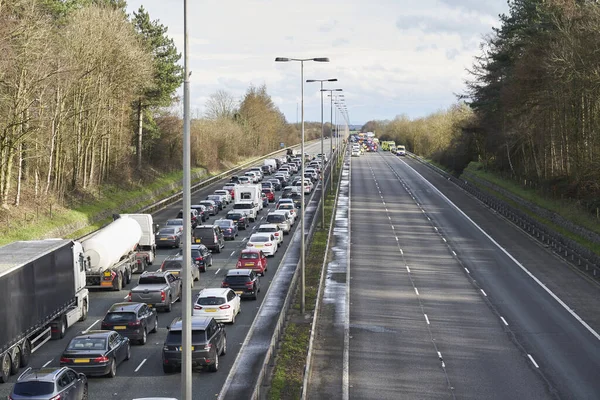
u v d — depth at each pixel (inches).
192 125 6131.9
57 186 3275.1
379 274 2278.5
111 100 3757.4
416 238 2972.4
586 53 2918.3
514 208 3555.6
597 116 2992.1
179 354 1275.8
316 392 1218.0
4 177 2743.6
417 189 4977.9
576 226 2733.8
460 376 1317.7
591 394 1222.9
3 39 2421.3
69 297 1571.1
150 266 2381.9
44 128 2856.8
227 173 6082.7
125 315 1486.2
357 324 1685.5
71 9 3403.1
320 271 2303.2
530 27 3545.8
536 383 1279.5
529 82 3535.9
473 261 2497.5
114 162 4180.6
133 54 3622.0
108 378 1267.2
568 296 1996.8
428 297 1974.7
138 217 2422.5
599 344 1537.9
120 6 4493.1
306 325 1659.7
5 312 1223.5
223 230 2940.5
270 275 2219.5
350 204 4119.1
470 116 6254.9
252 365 1339.8
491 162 5408.5
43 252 1428.4
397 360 1414.9
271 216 3019.2
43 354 1413.6
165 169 5137.8
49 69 2787.9
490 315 1784.0
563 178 3476.9
